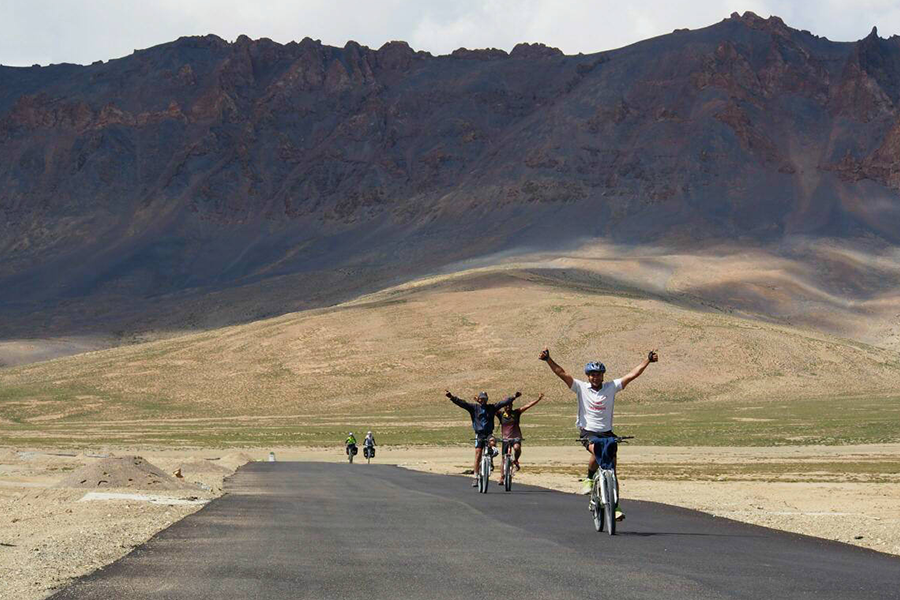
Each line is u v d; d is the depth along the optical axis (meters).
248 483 78.94
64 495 63.50
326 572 27.81
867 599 24.09
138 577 26.80
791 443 198.75
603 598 23.84
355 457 173.38
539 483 81.81
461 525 41.22
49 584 25.56
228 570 28.11
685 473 108.19
